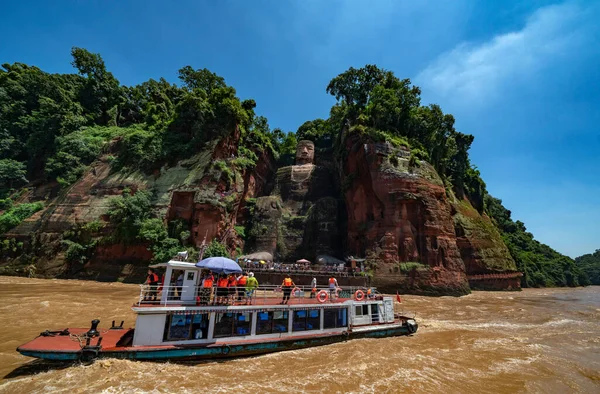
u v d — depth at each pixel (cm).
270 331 1306
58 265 3722
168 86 6750
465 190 6881
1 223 4056
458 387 998
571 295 5097
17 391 843
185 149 4647
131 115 6400
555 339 1717
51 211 4128
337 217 5369
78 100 5972
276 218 5347
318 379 1001
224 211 4284
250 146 5912
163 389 878
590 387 1056
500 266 5556
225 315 1223
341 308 1519
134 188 4322
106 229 3922
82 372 942
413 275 3950
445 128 5569
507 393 968
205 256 3709
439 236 4212
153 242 3822
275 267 3947
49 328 1480
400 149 4581
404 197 4222
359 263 4228
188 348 1090
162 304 1162
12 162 4891
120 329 1321
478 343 1555
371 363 1167
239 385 930
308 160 6512
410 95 5306
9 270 3719
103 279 3641
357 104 5866
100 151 4862
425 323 2064
